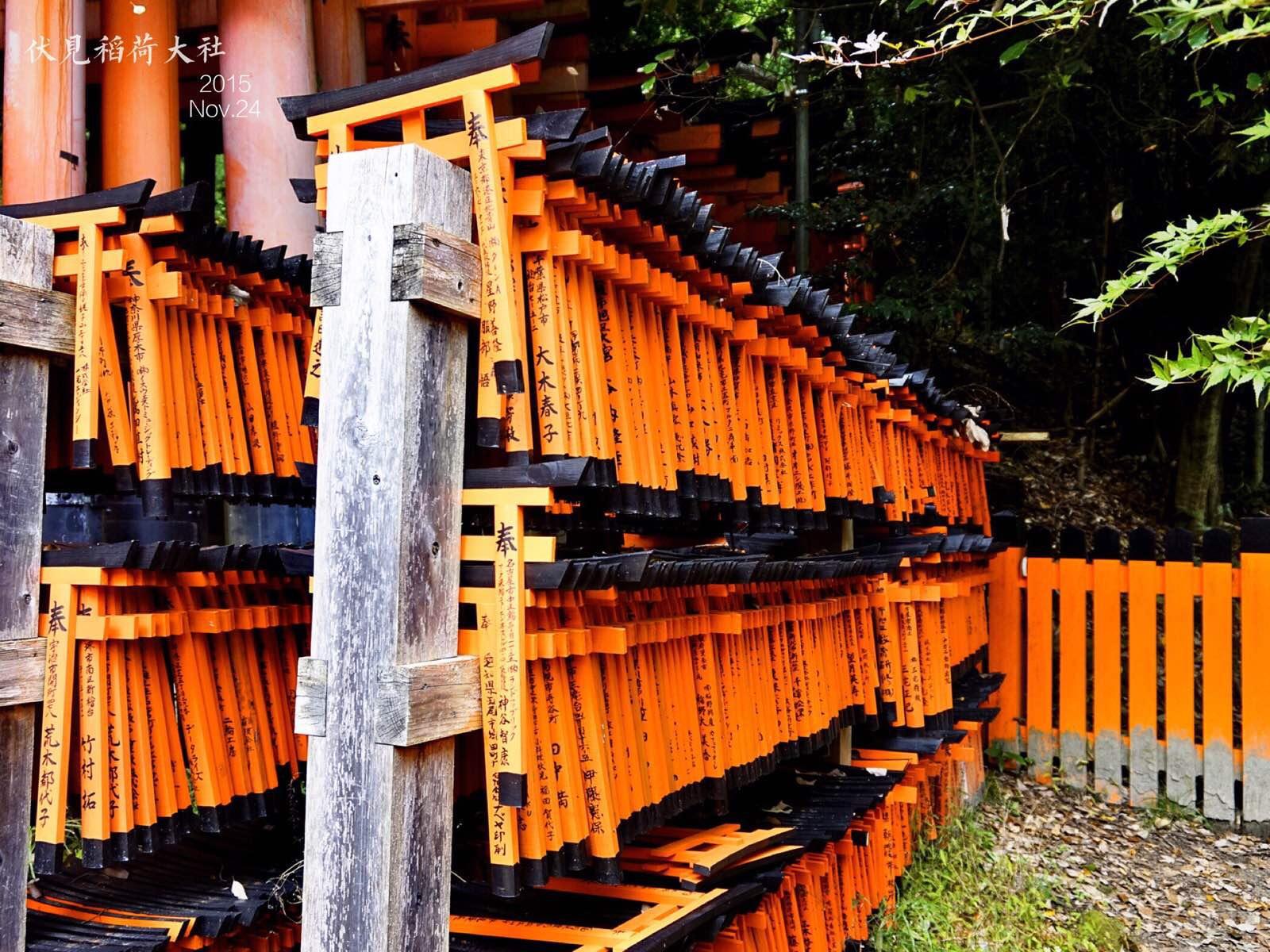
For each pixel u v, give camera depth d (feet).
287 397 10.54
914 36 21.95
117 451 8.73
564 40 20.42
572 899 9.75
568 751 7.41
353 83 15.76
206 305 9.30
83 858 8.13
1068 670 22.31
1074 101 23.82
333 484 6.53
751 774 10.21
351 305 6.53
